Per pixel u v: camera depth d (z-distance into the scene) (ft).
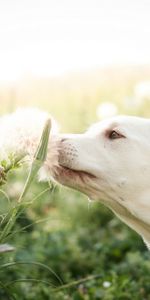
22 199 3.43
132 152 4.38
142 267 5.96
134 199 4.38
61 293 5.33
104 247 6.72
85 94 13.10
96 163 4.33
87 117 10.01
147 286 5.59
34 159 3.44
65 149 4.28
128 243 6.87
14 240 5.98
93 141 4.39
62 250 6.32
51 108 12.74
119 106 11.76
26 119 3.63
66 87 14.83
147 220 4.38
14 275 5.48
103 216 7.74
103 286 5.47
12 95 9.76
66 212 7.62
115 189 4.38
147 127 4.49
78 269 6.27
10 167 3.53
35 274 5.82
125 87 14.43
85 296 5.34
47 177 4.11
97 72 16.21
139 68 16.31
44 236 6.52
